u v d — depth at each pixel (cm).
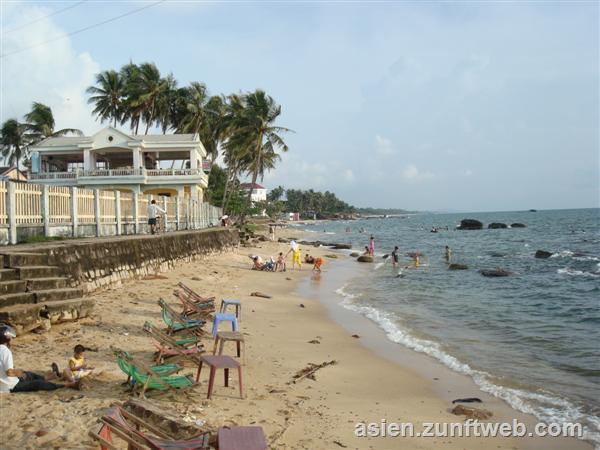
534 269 3012
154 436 521
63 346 923
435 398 880
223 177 7931
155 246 2041
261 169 6269
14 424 586
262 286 2220
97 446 537
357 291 2212
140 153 4309
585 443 705
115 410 513
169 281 1883
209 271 2420
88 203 1877
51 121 6172
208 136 5825
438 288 2289
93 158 4353
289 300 1912
